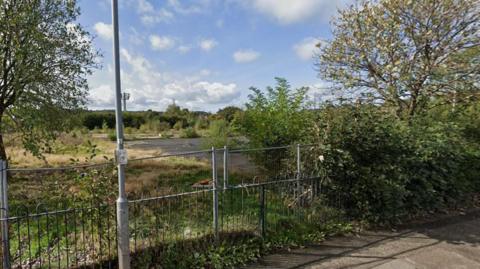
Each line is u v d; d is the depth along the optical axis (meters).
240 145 8.62
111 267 3.41
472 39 6.79
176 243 3.72
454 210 5.92
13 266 3.25
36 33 8.62
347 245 4.27
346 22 7.76
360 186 5.03
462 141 6.16
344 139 5.03
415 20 6.99
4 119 9.22
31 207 4.12
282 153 7.14
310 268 3.61
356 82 7.71
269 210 4.84
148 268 3.45
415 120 6.29
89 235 3.59
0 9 8.38
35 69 8.83
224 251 3.84
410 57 7.10
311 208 4.92
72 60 9.74
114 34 3.01
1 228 2.97
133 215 4.02
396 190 4.95
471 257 3.89
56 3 9.33
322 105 6.32
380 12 7.27
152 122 38.00
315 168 5.01
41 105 9.30
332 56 7.95
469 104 7.19
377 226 4.95
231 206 4.76
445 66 6.77
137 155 15.09
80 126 11.05
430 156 5.55
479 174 6.56
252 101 7.87
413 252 4.04
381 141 5.13
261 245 4.10
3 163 2.92
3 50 8.55
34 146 9.06
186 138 29.17
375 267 3.62
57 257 3.41
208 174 8.95
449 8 6.79
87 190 3.51
